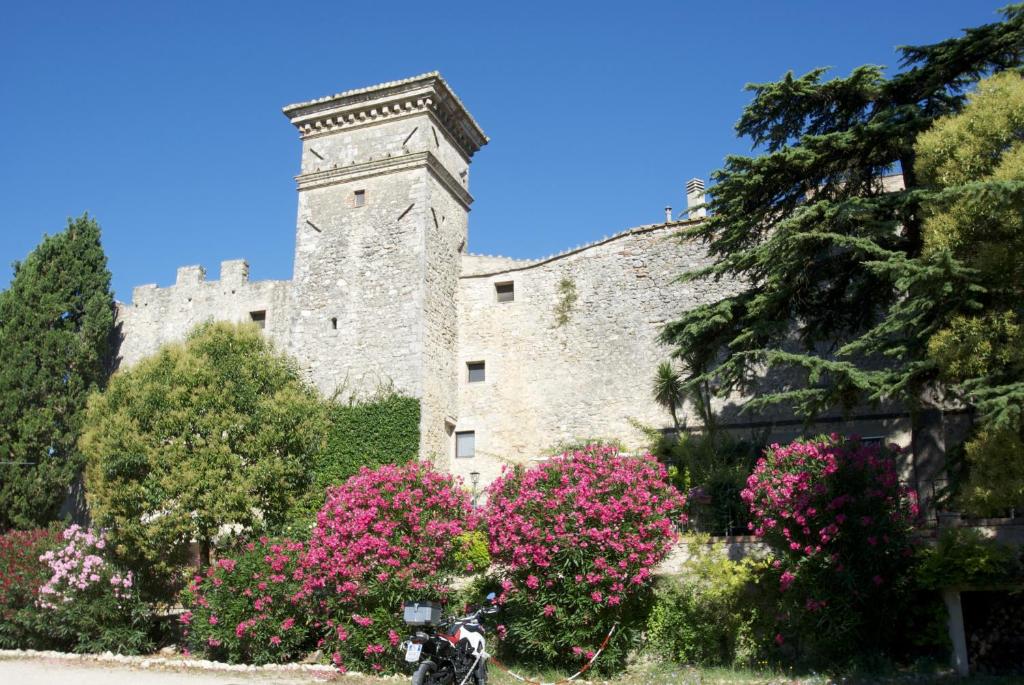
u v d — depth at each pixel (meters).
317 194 29.61
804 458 14.09
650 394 26.17
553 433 27.19
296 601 15.58
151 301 34.16
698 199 30.72
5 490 29.08
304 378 27.73
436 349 27.81
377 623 14.34
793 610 13.65
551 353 28.03
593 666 13.69
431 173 28.69
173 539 18.36
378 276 27.88
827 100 18.56
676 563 15.68
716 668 13.84
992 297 12.58
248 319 32.28
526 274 29.19
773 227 19.44
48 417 30.14
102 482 18.77
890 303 18.53
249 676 14.29
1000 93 12.95
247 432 19.91
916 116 16.78
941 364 12.55
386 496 15.16
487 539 15.12
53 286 32.38
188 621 16.95
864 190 19.05
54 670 15.38
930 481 20.20
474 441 28.25
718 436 23.22
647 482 14.53
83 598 17.61
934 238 12.83
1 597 18.50
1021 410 11.03
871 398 13.89
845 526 13.23
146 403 19.17
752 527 14.52
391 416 26.30
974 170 12.85
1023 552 12.62
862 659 13.05
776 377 24.17
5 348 31.00
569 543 13.54
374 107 29.23
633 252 27.77
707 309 18.86
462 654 11.32
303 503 20.78
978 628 13.21
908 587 13.26
